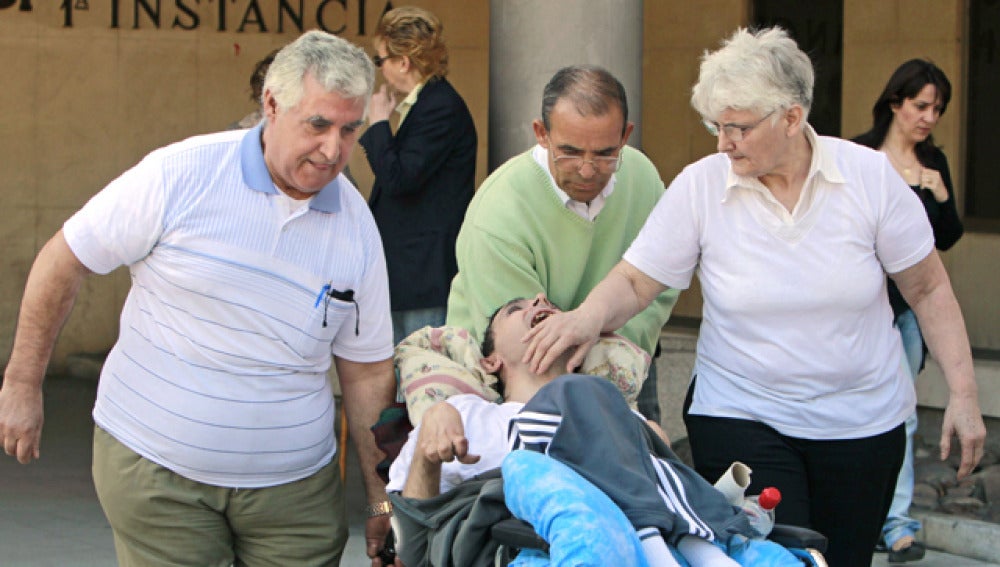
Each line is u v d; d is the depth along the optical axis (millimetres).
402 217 6137
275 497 3762
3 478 7539
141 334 3646
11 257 10656
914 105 6160
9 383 3641
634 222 4387
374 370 3977
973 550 6371
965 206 9984
